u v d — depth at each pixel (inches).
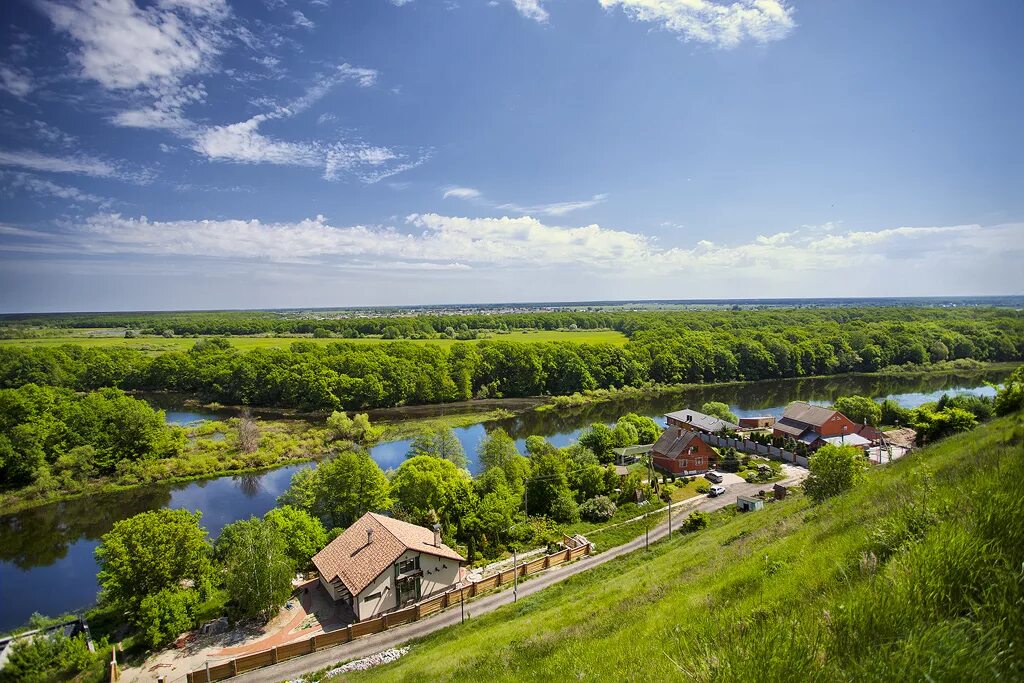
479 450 2455.7
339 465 1870.1
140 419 2874.0
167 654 1222.9
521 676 500.7
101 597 1445.6
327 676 1100.5
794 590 402.6
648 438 2989.7
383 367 4534.9
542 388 5044.3
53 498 2389.3
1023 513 257.3
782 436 2940.5
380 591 1373.0
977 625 203.8
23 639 1175.0
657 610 587.8
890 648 208.8
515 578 1481.3
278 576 1347.2
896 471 991.0
